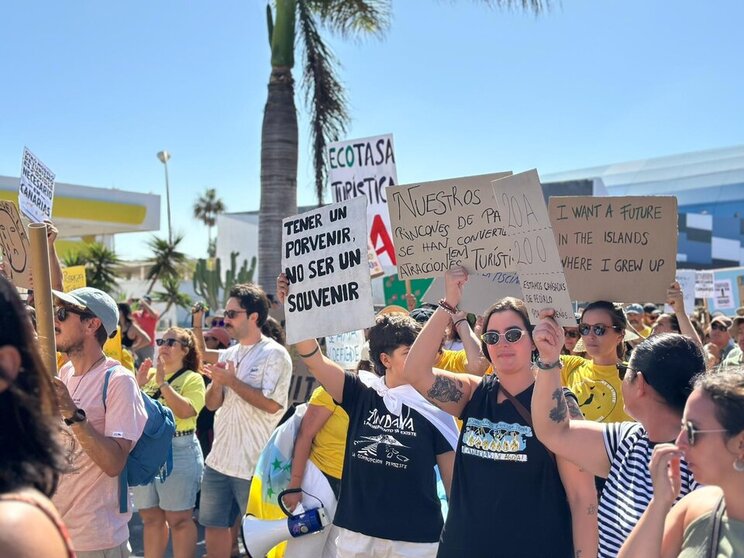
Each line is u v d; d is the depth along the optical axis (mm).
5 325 1396
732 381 1796
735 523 1772
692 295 11391
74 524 3152
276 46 9625
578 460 2535
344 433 4105
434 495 3570
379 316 3850
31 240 2805
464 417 3082
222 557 5047
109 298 3428
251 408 4918
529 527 2768
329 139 10891
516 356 2914
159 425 3447
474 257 3354
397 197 3471
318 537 4094
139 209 20297
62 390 2840
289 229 3672
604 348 4094
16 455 1393
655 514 1923
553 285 2514
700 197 40031
